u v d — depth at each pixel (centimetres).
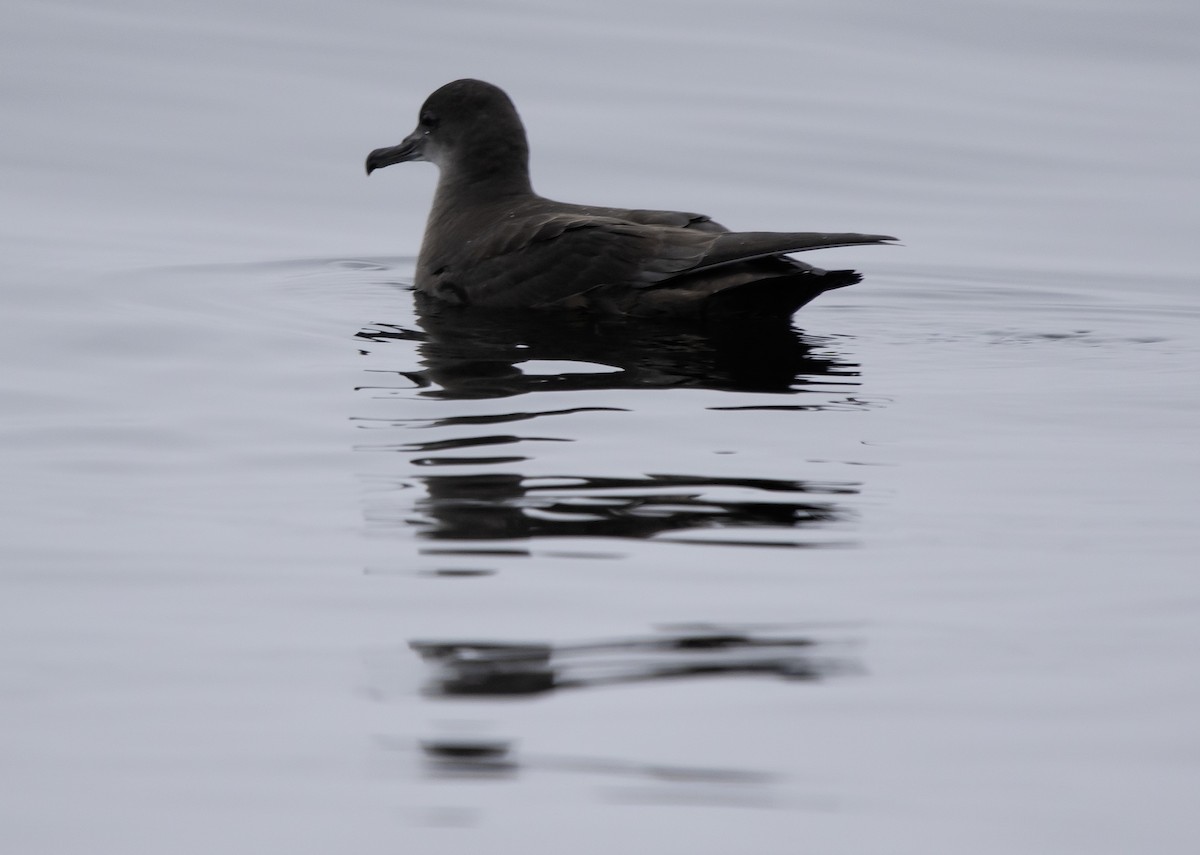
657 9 3002
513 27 2841
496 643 834
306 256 1900
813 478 1091
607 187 2198
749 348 1475
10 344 1423
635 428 1195
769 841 665
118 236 1945
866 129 2469
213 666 811
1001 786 702
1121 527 1004
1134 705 769
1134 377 1402
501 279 1609
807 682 793
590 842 662
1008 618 866
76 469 1098
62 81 2512
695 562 939
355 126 2402
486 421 1210
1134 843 661
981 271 1895
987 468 1122
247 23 2797
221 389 1297
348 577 916
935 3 3100
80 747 733
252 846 661
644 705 771
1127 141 2467
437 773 714
